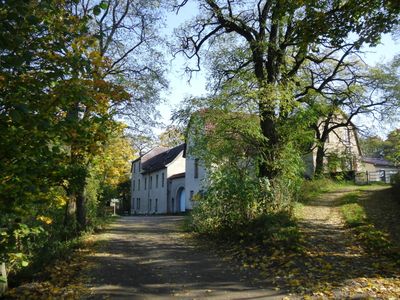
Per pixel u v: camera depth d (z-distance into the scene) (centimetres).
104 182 2744
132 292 842
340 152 3572
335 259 1013
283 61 1880
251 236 1299
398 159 2266
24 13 486
